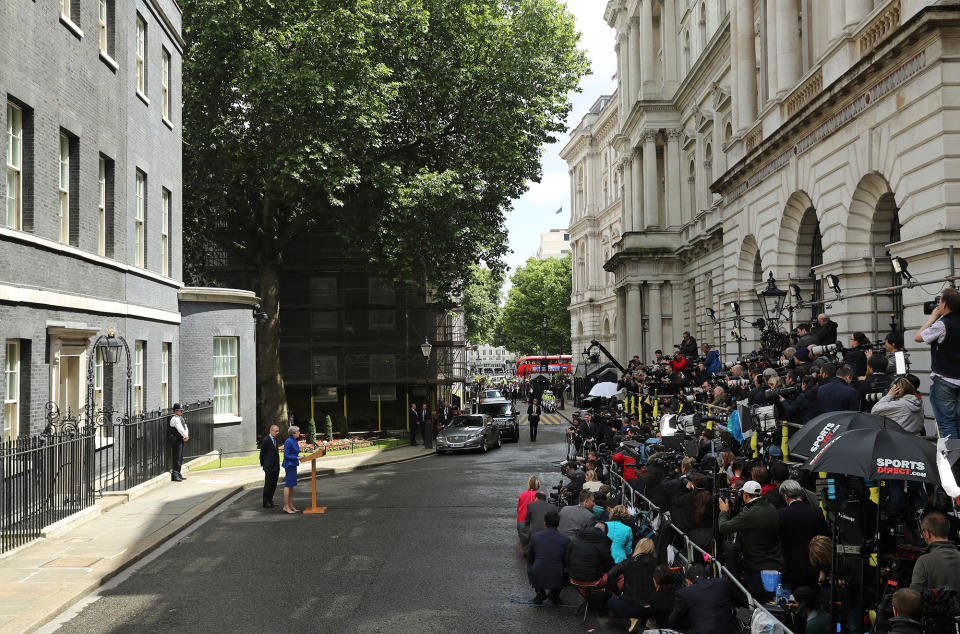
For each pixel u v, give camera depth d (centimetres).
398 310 4194
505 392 7688
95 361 1861
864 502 762
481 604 1041
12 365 1470
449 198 3052
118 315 1977
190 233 3372
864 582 736
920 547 757
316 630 929
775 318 2091
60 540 1368
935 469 686
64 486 1486
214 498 1833
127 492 1786
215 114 2969
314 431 3278
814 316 2252
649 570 946
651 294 4753
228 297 2786
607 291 7538
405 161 3281
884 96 1633
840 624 759
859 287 1822
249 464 2544
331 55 2770
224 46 2831
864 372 1180
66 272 1669
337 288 4184
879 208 1783
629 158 5506
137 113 2162
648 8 4956
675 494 1166
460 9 3183
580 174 8612
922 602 571
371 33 2908
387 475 2423
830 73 1920
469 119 3306
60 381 1708
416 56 3138
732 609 817
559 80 3459
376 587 1116
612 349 7344
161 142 2400
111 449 1914
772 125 2372
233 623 954
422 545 1388
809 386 1116
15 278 1445
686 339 2480
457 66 3241
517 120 3334
